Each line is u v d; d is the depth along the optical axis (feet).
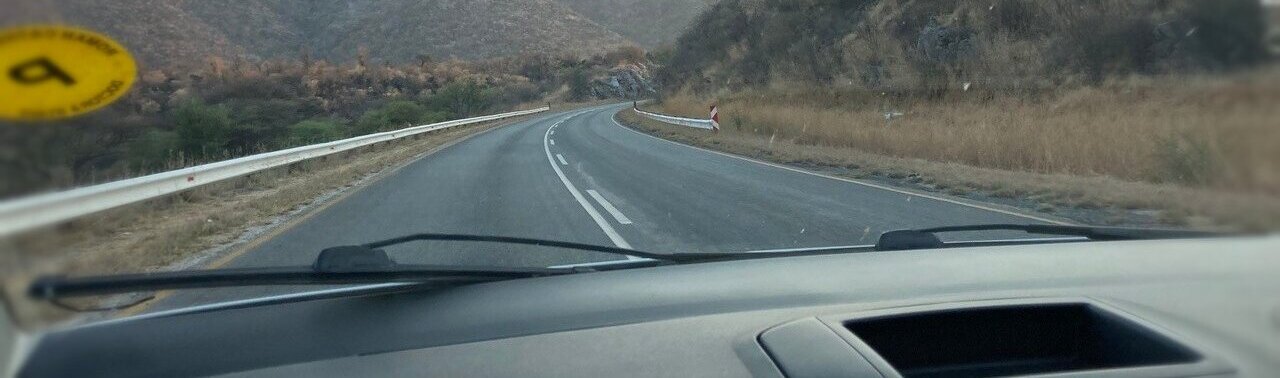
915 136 62.90
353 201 41.63
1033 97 76.48
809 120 86.33
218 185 44.62
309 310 10.41
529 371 8.04
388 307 10.49
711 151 73.72
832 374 7.33
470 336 9.14
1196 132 33.47
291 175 54.80
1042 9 86.84
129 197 30.32
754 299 10.32
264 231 32.22
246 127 55.16
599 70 330.54
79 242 24.25
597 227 30.83
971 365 9.16
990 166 49.83
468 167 61.41
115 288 9.19
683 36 223.51
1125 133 45.96
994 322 9.18
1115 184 36.96
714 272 12.39
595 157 68.54
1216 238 14.35
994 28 93.66
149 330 9.70
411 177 54.54
